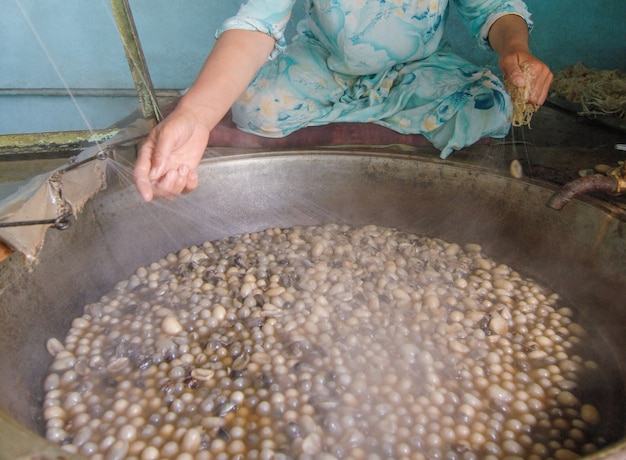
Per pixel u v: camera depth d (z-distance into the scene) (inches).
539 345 54.2
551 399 47.9
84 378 49.1
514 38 63.0
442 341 52.5
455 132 75.5
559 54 118.7
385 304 58.4
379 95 80.4
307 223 75.2
